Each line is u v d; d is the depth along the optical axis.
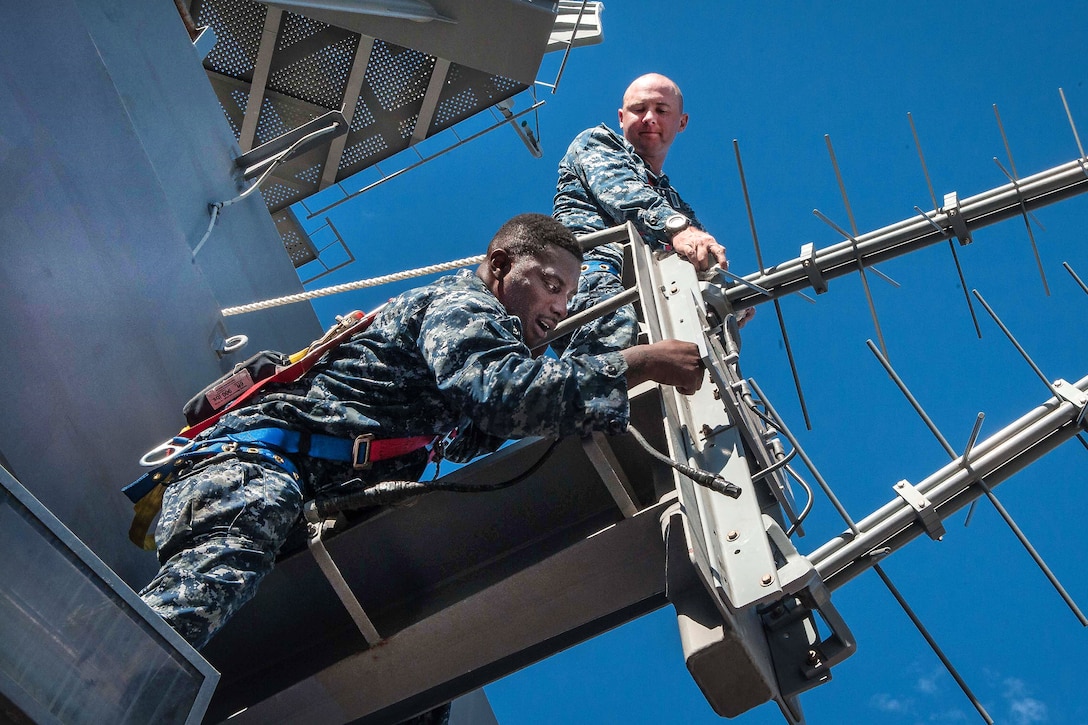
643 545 3.32
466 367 3.15
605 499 3.49
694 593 3.16
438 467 3.58
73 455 3.77
